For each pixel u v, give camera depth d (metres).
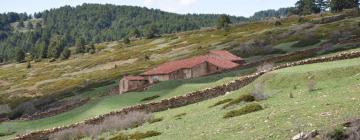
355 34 122.44
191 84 80.56
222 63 109.56
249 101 46.88
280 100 42.78
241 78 64.75
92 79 154.00
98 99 86.44
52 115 85.38
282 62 89.56
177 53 181.88
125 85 109.31
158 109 65.81
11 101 140.88
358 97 32.50
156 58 182.88
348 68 51.12
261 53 126.69
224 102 53.72
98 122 65.69
